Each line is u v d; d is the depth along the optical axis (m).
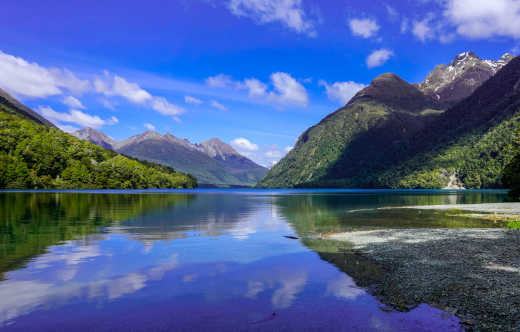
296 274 15.25
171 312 10.72
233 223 37.59
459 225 35.06
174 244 23.55
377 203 80.12
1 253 20.06
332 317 10.21
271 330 9.32
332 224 36.66
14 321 10.04
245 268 16.41
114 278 14.65
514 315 10.06
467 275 14.46
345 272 15.50
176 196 118.94
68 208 56.47
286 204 77.19
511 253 18.91
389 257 18.53
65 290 12.97
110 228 32.47
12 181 150.50
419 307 10.91
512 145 98.62
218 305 11.33
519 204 64.88
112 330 9.38
